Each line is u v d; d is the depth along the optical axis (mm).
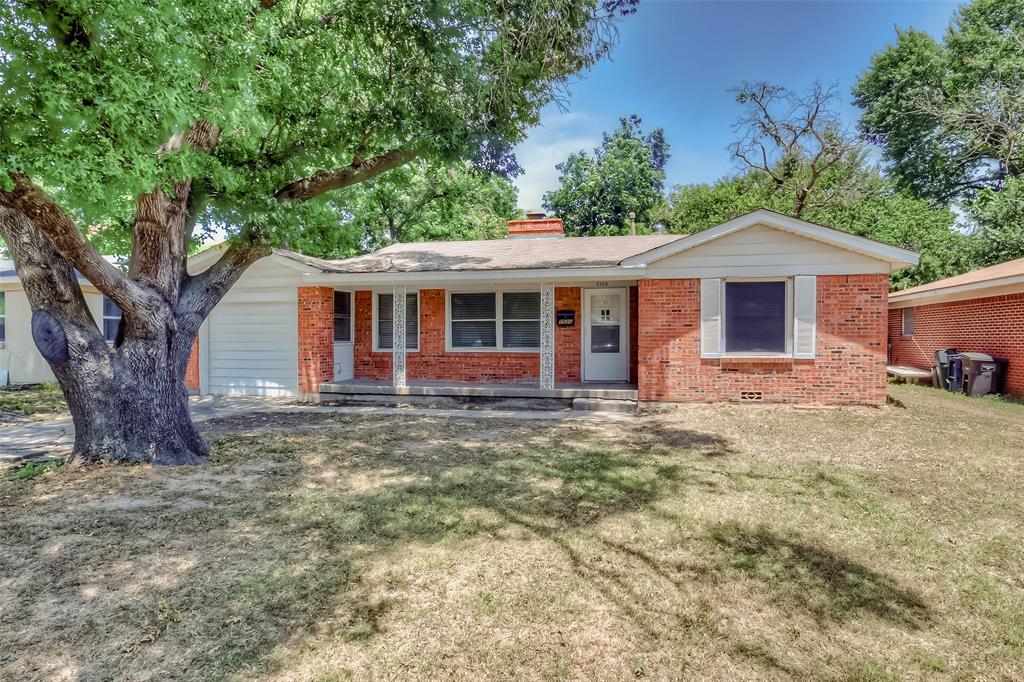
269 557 3637
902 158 27234
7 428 8648
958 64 24312
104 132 4559
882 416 8844
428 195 22734
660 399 10133
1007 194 18000
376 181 10156
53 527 4168
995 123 19531
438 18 7254
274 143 8148
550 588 3227
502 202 28031
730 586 3256
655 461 6199
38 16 3994
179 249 6410
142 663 2506
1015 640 2719
